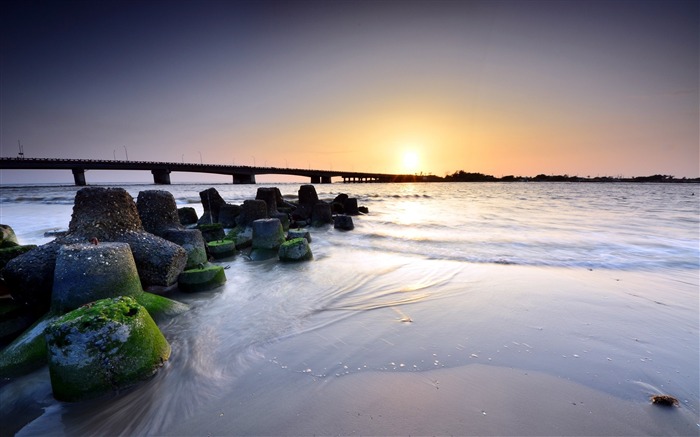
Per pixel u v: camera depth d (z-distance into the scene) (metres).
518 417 3.59
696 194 57.53
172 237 9.05
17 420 3.87
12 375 4.50
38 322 5.21
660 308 6.54
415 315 6.31
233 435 3.46
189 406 3.93
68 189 70.38
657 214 24.95
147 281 7.33
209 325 6.09
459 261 10.77
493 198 48.03
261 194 18.28
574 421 3.53
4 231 9.63
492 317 6.13
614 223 19.86
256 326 6.03
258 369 4.64
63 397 3.96
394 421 3.56
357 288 8.07
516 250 12.43
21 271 5.97
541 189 85.06
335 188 84.81
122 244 6.10
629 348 4.98
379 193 59.66
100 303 4.47
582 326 5.71
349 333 5.63
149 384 4.32
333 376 4.41
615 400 3.84
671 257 11.05
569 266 9.97
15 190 64.06
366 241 14.55
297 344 5.31
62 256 5.46
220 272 8.18
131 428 3.65
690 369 4.45
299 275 9.20
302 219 20.03
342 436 3.38
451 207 32.69
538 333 5.47
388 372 4.45
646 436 3.33
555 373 4.37
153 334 4.67
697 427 3.45
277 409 3.82
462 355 4.83
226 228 16.61
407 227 18.84
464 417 3.60
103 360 4.05
